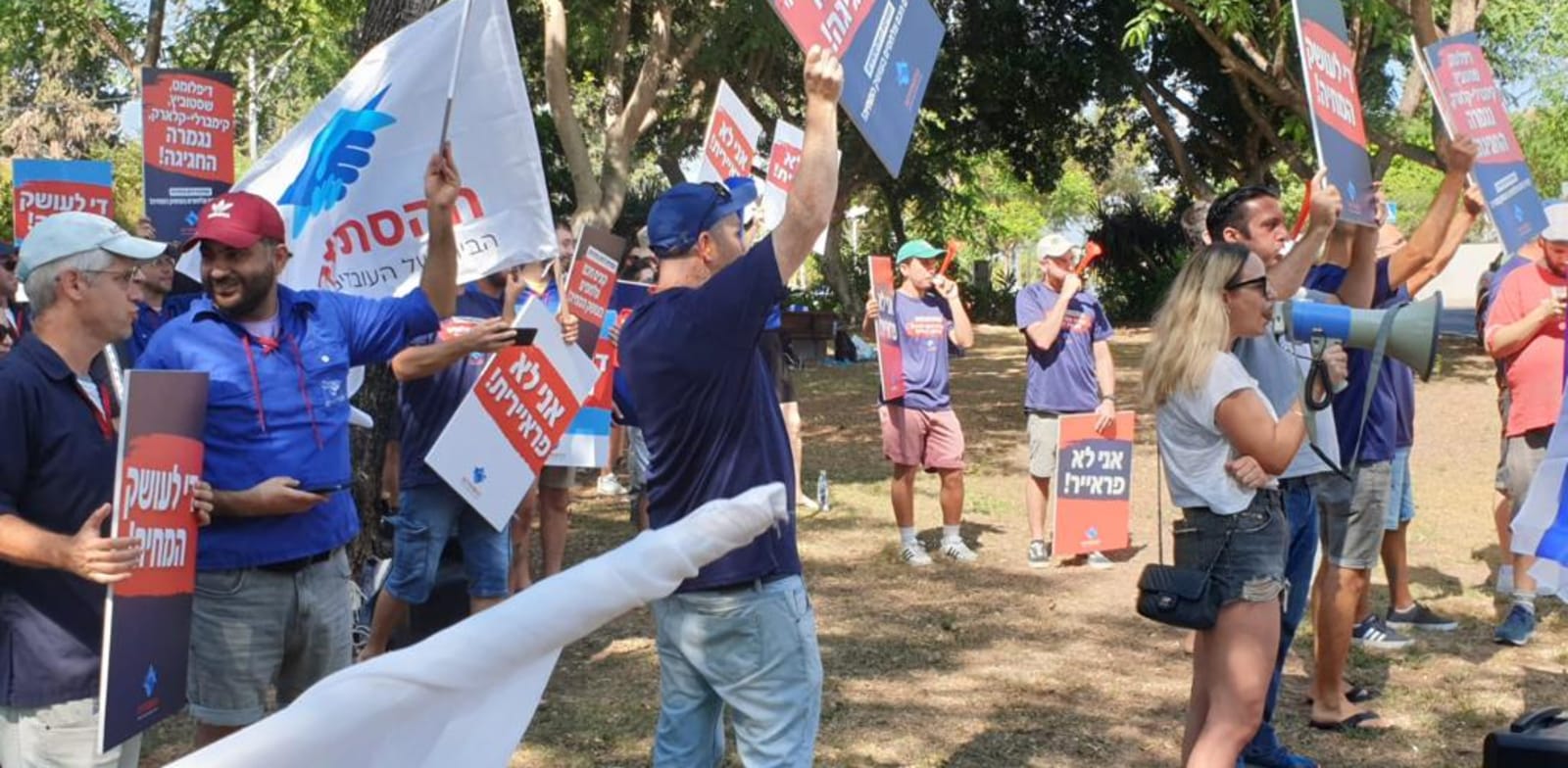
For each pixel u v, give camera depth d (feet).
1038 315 27.76
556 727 18.40
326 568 12.96
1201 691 14.53
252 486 12.35
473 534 19.65
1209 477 13.24
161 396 10.75
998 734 18.31
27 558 9.99
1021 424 51.03
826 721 18.72
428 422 18.78
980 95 91.66
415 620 20.42
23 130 106.42
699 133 87.35
